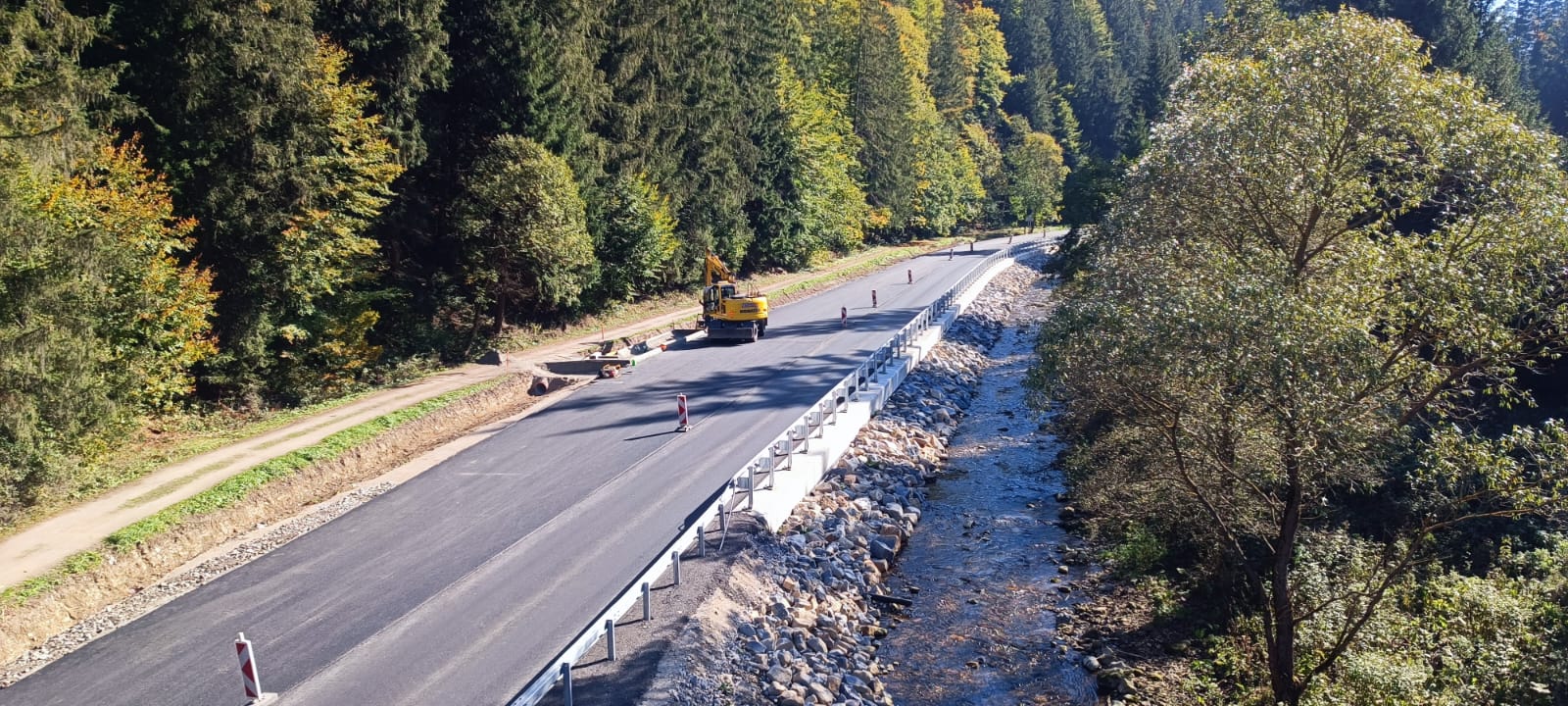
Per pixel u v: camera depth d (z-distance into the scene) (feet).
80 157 64.39
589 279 128.06
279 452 69.51
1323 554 53.21
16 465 54.75
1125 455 63.21
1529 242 40.24
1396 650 45.21
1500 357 41.91
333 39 96.68
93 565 49.26
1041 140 394.11
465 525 58.80
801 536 61.05
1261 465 45.29
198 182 78.84
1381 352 42.96
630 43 141.59
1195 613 53.42
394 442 77.25
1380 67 44.70
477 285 113.09
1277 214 50.55
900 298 176.65
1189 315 39.96
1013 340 154.71
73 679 40.60
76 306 57.11
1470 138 43.06
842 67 274.36
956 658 50.83
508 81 114.73
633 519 59.31
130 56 75.82
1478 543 55.47
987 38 426.10
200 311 73.41
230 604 47.96
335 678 40.37
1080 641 52.11
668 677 40.81
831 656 48.37
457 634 44.32
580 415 86.22
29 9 58.95
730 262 184.96
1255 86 48.21
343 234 89.66
